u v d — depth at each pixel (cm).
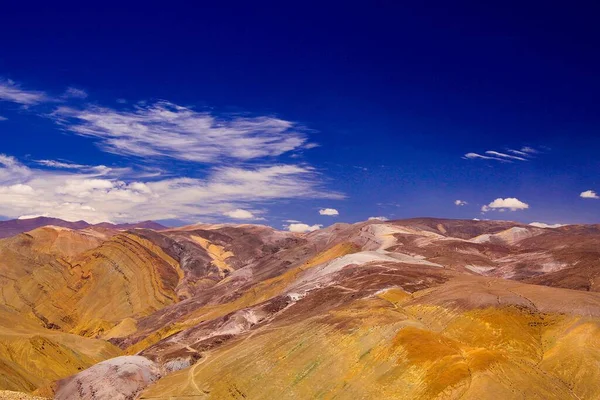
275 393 9938
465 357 8506
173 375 12319
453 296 11256
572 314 9881
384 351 9325
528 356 9062
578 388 8250
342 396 9006
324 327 10944
